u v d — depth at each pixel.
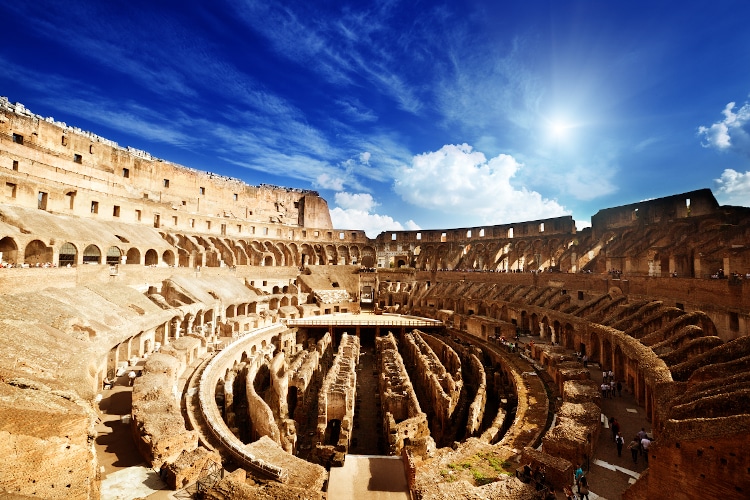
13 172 47.00
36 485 13.73
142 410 22.38
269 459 20.31
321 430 30.05
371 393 44.06
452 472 19.95
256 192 107.94
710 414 17.08
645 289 44.19
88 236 48.31
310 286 87.75
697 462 14.80
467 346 56.78
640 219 61.81
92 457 16.12
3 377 17.16
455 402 36.09
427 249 113.38
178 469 17.53
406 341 63.25
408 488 20.53
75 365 21.59
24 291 30.42
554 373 36.84
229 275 73.06
